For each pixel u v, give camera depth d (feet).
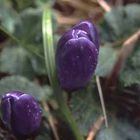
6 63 1.14
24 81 1.05
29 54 1.16
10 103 0.82
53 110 1.07
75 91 0.97
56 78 0.94
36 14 1.20
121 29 1.19
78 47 0.85
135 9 1.20
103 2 1.33
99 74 1.05
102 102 1.02
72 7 1.35
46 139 1.00
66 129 1.02
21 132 0.87
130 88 1.06
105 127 1.00
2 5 1.27
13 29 1.21
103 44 1.18
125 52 1.05
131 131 1.02
